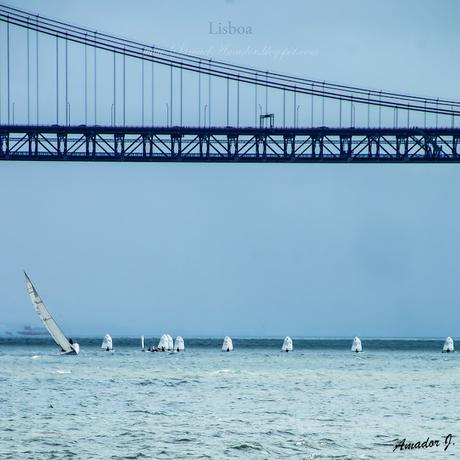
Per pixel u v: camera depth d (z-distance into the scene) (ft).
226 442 577.43
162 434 603.26
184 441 579.89
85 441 578.66
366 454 544.62
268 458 535.60
